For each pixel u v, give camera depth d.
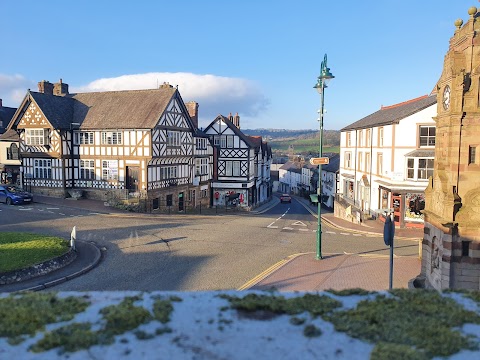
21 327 5.41
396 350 4.84
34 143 35.19
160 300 6.32
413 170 28.31
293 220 32.75
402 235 25.98
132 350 4.88
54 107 35.25
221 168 46.41
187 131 38.81
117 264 17.34
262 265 17.62
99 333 5.21
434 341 5.14
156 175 34.31
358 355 4.84
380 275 15.98
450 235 12.05
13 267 14.59
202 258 18.58
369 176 33.69
